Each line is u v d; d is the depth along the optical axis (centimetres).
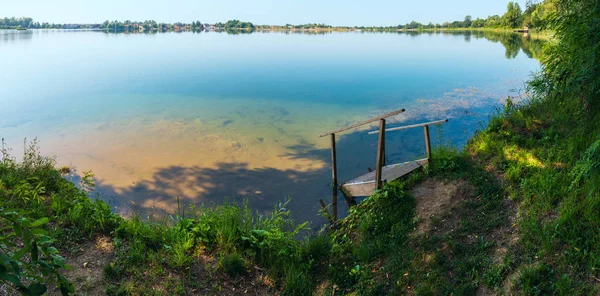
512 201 554
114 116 1545
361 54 3978
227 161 1053
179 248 505
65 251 475
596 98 629
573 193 494
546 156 636
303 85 2220
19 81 2348
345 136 1256
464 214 562
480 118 1353
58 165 1014
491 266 446
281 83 2297
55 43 5953
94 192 849
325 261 543
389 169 799
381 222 601
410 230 566
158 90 2105
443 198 623
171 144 1199
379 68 2841
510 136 748
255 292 466
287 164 1030
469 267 458
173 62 3375
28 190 601
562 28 686
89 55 3994
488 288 423
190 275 468
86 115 1559
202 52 4328
